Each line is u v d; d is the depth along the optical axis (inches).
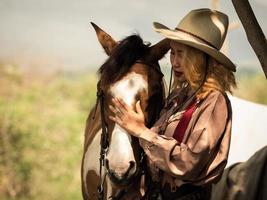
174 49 206.5
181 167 199.0
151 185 218.4
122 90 211.8
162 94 220.5
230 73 205.5
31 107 996.6
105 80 215.0
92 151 255.1
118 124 206.5
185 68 203.0
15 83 1165.1
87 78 1550.2
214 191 237.8
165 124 209.6
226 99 203.5
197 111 202.7
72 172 898.7
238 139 287.0
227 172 237.6
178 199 210.1
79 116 1034.1
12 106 946.7
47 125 938.1
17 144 892.6
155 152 202.1
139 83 212.8
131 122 204.5
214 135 198.2
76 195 871.7
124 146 207.9
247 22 212.8
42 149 898.1
